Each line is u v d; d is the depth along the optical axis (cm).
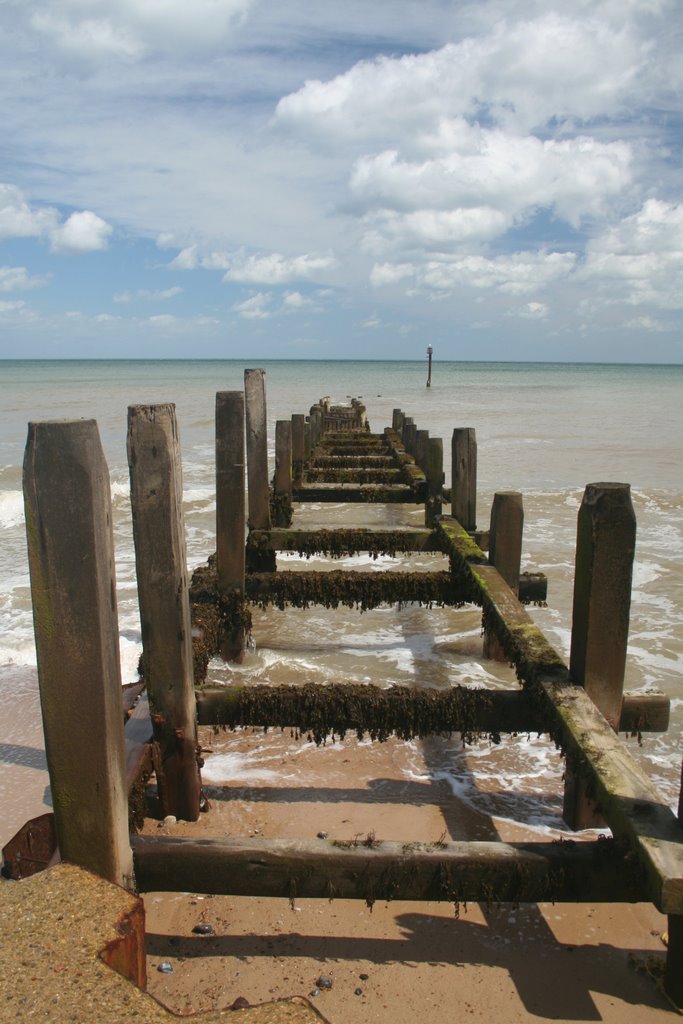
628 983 314
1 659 675
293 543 750
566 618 796
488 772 497
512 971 320
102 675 262
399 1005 300
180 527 383
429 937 341
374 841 306
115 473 1789
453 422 3262
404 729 417
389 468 1242
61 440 246
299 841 306
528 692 402
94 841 273
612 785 297
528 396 5550
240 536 630
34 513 250
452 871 295
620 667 371
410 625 799
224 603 639
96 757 267
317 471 1088
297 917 353
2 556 1049
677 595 862
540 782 485
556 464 2038
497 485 1694
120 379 7706
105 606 260
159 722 406
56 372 10581
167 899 366
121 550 1068
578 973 320
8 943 205
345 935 341
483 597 542
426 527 877
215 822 427
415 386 6988
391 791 470
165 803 422
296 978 314
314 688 425
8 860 314
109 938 207
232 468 622
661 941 341
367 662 690
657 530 1206
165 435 365
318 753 519
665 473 1875
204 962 323
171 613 389
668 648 704
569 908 363
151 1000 184
